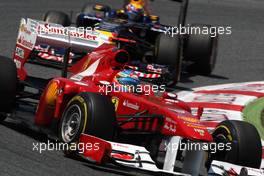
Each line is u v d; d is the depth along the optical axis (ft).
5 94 110.32
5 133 108.47
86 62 108.78
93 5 199.00
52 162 93.66
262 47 232.32
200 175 102.06
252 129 93.25
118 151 89.35
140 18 182.19
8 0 256.11
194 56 183.01
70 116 96.99
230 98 155.53
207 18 268.41
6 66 111.24
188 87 169.07
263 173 86.74
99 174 90.48
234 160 91.04
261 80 185.06
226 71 193.67
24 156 95.40
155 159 96.89
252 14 286.66
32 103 122.11
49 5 258.16
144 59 175.83
